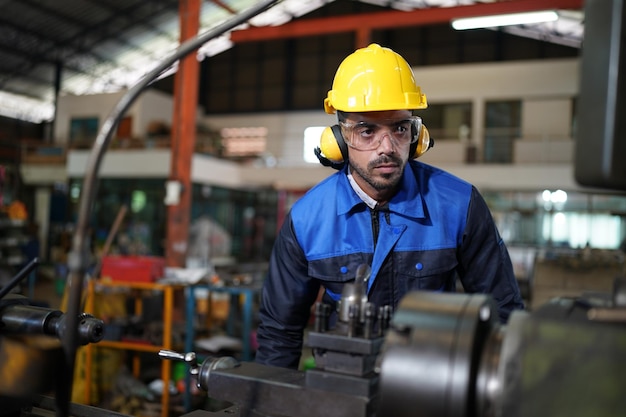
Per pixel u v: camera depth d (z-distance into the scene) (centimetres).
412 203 147
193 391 455
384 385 77
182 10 899
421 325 79
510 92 1449
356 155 140
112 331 448
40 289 1113
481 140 1462
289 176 1560
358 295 94
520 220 984
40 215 1702
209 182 1461
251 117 2044
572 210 980
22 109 2225
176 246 864
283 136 2006
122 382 441
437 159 1458
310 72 2052
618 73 61
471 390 75
